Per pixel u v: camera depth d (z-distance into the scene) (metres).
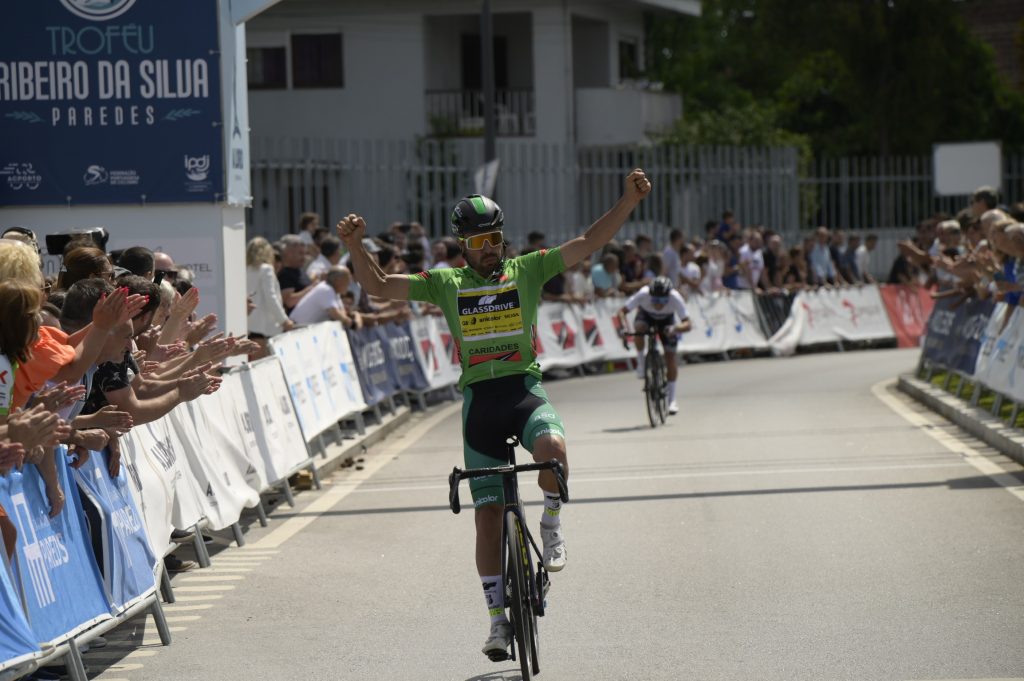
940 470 31.23
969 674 15.91
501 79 111.06
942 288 48.50
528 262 17.17
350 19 103.06
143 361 21.11
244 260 36.78
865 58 132.75
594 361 63.78
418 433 43.06
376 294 17.02
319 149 103.38
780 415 44.34
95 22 34.44
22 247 18.61
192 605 21.09
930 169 100.69
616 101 103.56
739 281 73.44
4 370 16.52
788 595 20.16
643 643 17.89
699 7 115.81
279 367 31.44
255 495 27.19
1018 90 147.75
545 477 17.14
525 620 15.55
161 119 34.62
